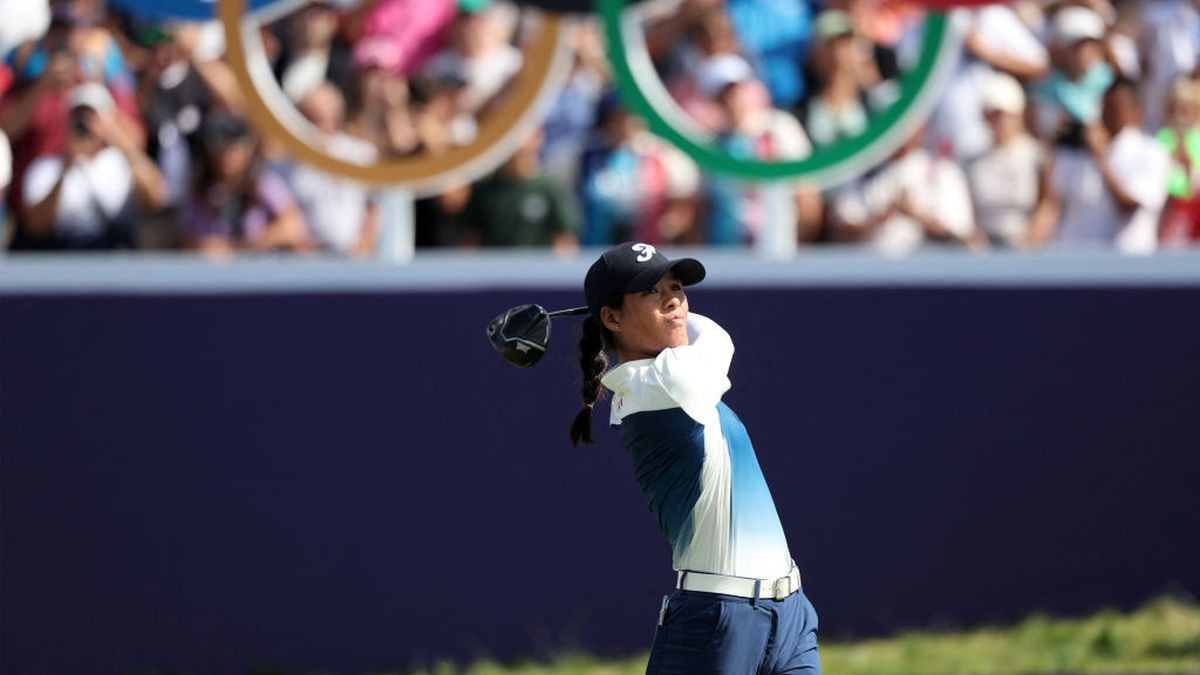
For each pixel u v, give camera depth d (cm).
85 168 2714
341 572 2614
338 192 2795
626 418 1548
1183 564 2695
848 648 2606
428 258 2630
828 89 2808
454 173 2569
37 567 2597
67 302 2592
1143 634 2586
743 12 2803
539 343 1574
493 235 2792
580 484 2631
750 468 1556
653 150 2811
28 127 2711
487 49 2786
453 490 2622
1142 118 2830
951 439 2667
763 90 2805
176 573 2605
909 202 2853
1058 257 2670
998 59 2823
